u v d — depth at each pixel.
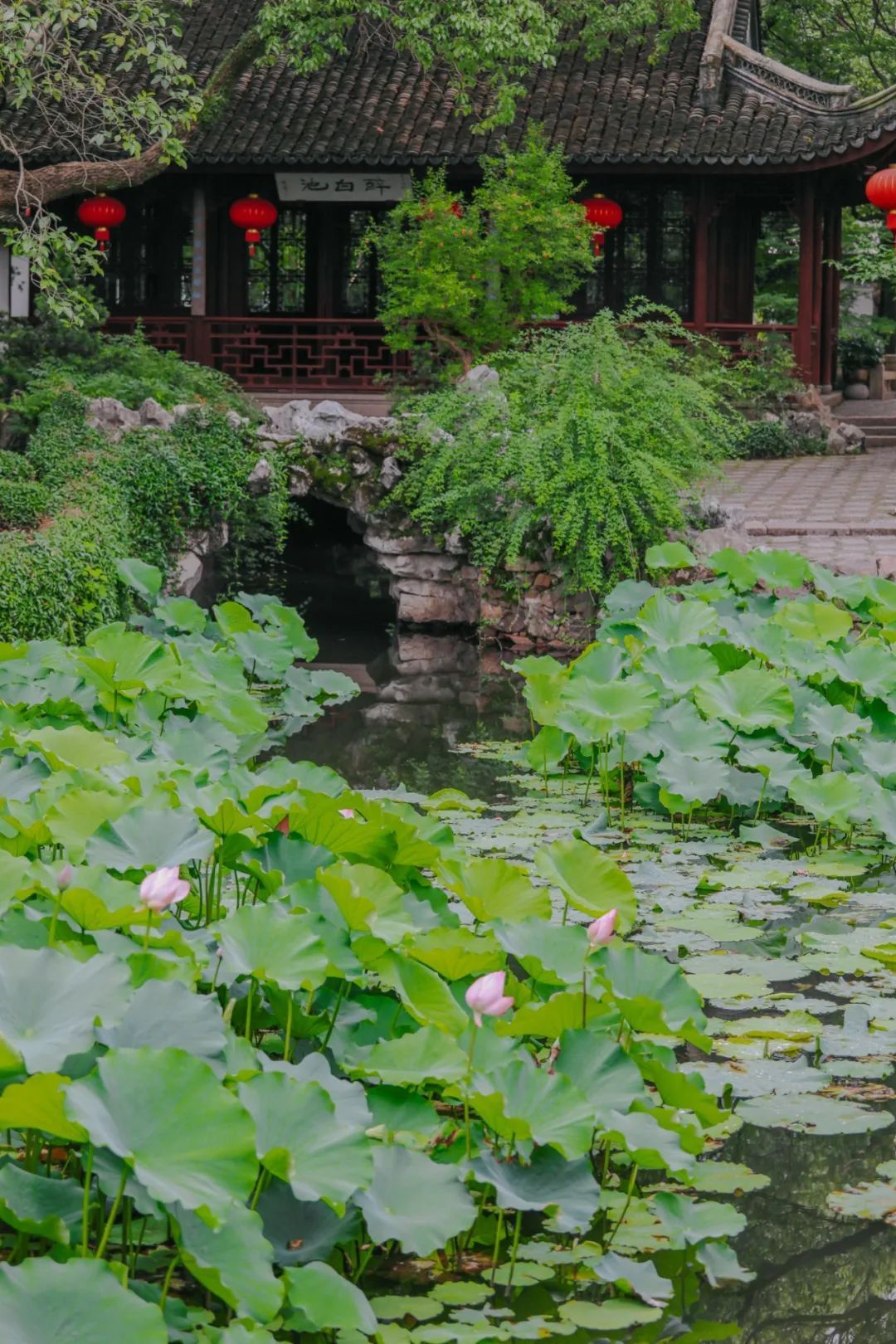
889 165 20.42
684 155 19.97
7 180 14.92
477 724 10.36
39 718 7.75
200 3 22.25
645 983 4.41
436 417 13.82
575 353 13.77
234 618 10.69
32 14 14.59
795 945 6.12
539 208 18.16
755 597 10.36
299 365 21.17
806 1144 4.62
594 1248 3.96
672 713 7.97
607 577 13.14
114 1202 3.50
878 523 14.16
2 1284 2.89
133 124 19.06
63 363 16.23
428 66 17.89
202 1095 3.17
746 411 20.80
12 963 3.59
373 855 5.14
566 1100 3.69
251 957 4.12
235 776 5.89
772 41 29.25
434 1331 3.55
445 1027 4.10
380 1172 3.55
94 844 4.66
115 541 11.93
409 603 14.18
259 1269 3.17
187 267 22.80
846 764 8.32
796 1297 3.85
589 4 20.50
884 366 26.36
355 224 22.66
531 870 6.97
